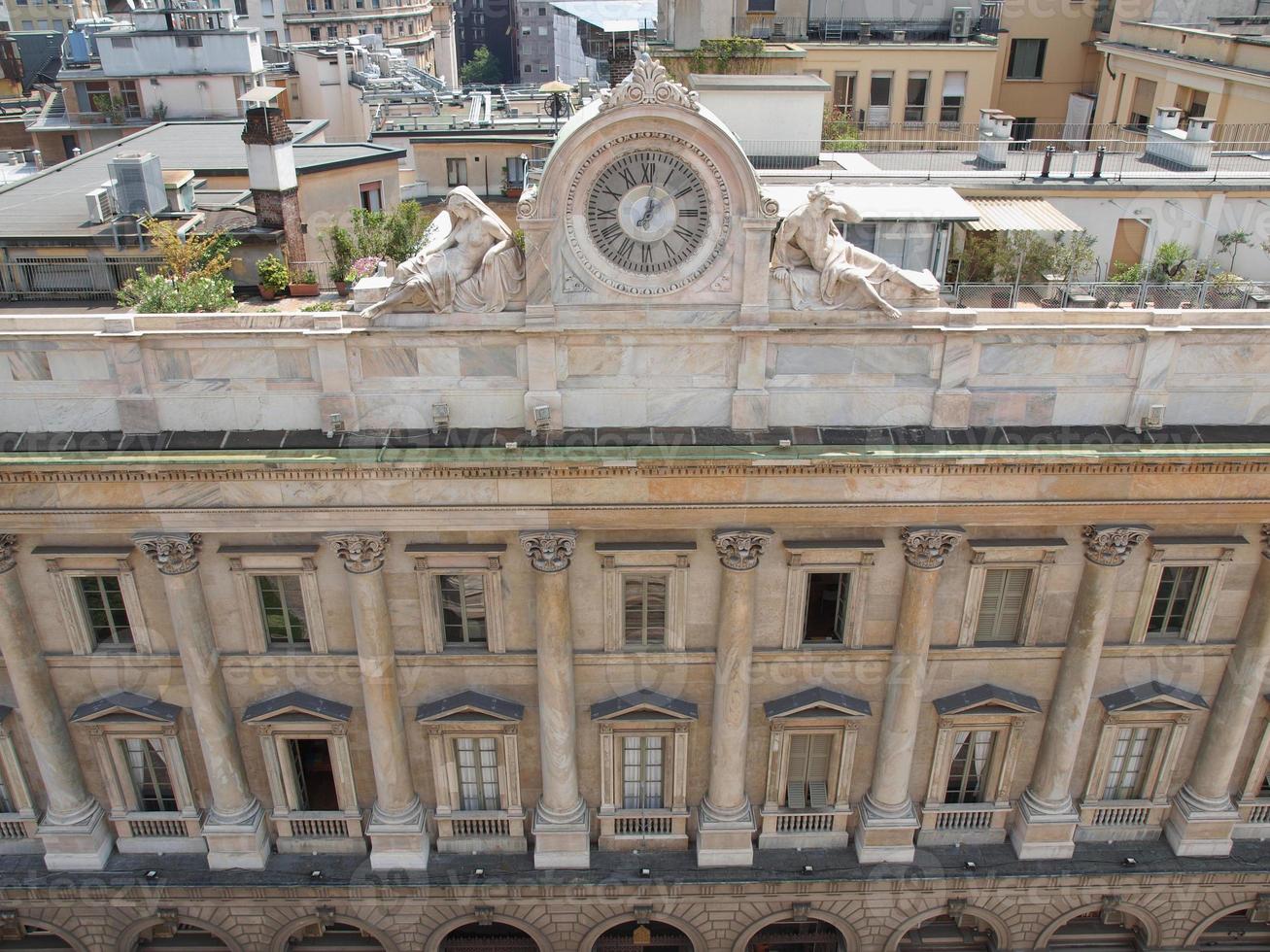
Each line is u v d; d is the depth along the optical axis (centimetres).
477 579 3161
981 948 3806
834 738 3409
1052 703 3338
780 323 2848
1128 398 2981
